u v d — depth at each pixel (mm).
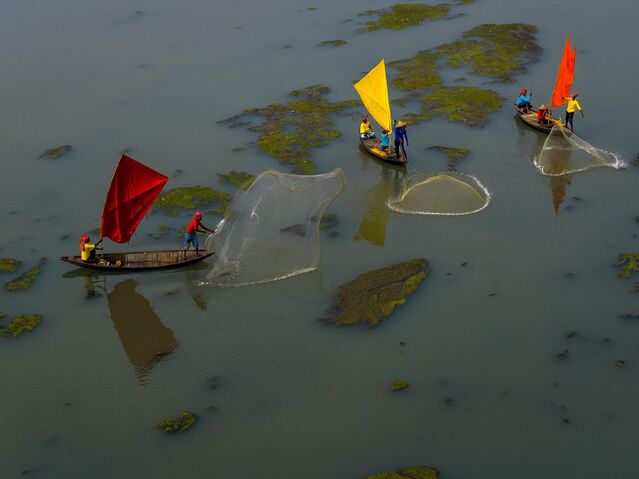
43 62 53719
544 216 33375
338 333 27266
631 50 49969
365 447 22656
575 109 39156
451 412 23719
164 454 22875
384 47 53188
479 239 32000
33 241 33562
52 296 30188
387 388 24781
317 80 48500
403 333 27062
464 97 44750
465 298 28547
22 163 40156
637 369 24953
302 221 33188
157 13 62719
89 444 23391
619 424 23000
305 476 21812
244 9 62812
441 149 39469
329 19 59312
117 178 29859
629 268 29625
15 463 22844
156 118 44500
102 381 25922
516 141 39969
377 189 36281
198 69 51219
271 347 26875
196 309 29047
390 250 31562
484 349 26141
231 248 31812
